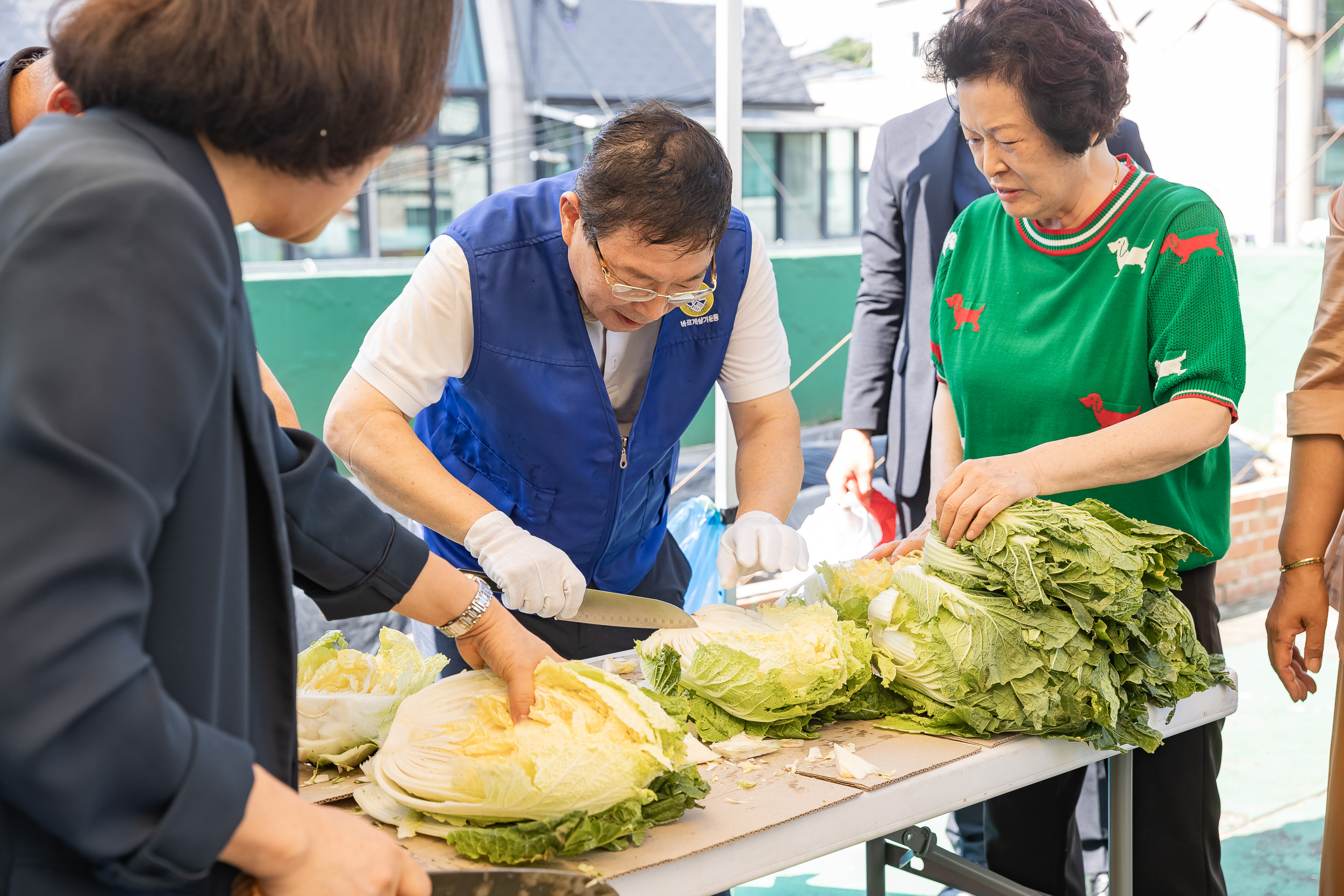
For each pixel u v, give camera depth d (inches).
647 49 404.2
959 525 61.6
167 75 31.7
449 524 67.7
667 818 47.8
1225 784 138.0
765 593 168.1
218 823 30.5
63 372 27.3
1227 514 78.7
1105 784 104.7
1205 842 75.6
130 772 28.5
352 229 312.8
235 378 33.7
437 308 69.5
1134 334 71.9
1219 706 68.2
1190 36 253.4
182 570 32.0
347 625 159.3
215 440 32.7
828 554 126.0
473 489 77.4
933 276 117.3
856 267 290.7
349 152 35.0
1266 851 119.7
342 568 48.9
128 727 28.2
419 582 51.3
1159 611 61.0
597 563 81.2
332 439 71.1
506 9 359.9
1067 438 72.2
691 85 417.7
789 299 278.8
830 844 51.1
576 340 71.8
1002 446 79.4
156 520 29.3
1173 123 255.3
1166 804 75.3
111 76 32.0
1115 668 59.9
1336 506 74.0
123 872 29.4
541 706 49.1
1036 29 64.2
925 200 116.6
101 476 27.5
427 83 36.5
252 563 37.3
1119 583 57.3
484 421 74.7
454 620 52.6
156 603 31.7
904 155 118.7
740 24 121.0
